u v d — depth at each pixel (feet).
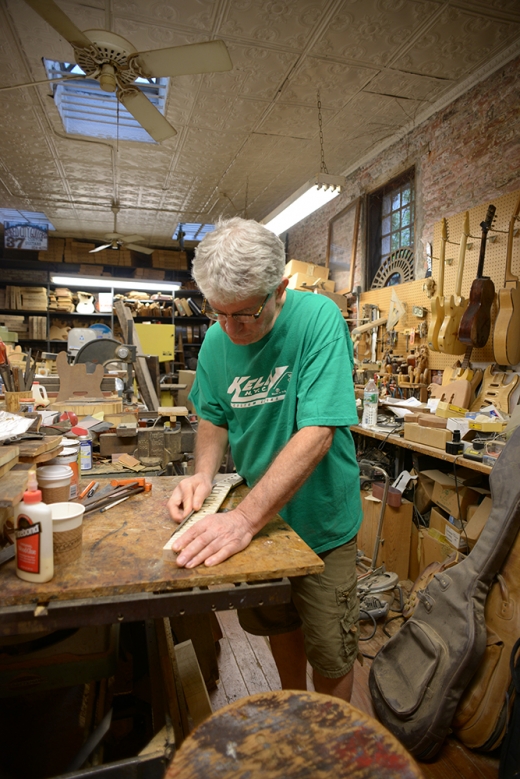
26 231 22.22
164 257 26.78
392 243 14.61
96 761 3.13
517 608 4.74
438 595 5.24
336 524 4.06
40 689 3.08
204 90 11.40
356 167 15.92
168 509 3.49
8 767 3.02
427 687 4.76
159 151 14.85
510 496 5.01
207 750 1.81
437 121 12.12
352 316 15.40
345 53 10.04
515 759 4.20
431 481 8.71
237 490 4.00
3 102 12.10
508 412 8.54
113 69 8.00
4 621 2.25
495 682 4.72
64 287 25.52
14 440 3.64
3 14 8.86
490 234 9.27
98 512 3.45
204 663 5.60
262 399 3.92
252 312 3.21
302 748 1.81
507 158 10.06
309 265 15.87
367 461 9.86
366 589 7.52
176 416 7.25
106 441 6.62
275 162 15.64
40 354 23.91
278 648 4.62
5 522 3.01
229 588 2.49
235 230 3.10
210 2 8.60
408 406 10.07
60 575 2.49
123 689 4.17
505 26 9.23
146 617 2.38
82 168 16.29
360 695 5.67
